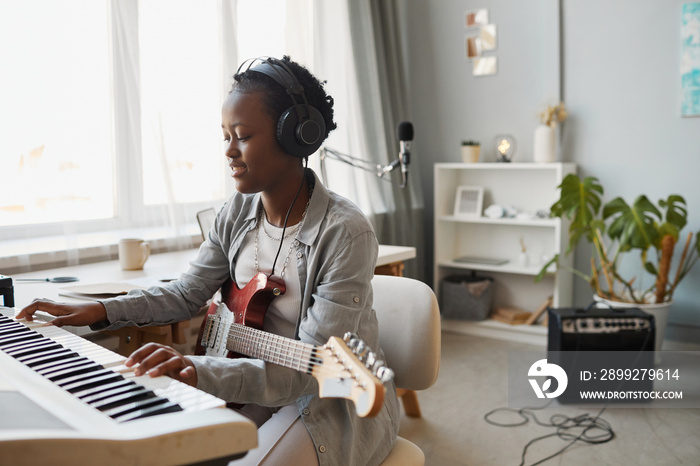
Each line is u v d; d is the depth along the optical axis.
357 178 3.67
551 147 3.74
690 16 3.46
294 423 1.18
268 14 3.10
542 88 3.91
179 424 0.67
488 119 4.14
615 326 2.80
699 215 3.55
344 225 1.23
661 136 3.62
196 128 2.72
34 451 0.59
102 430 0.65
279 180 1.28
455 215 4.08
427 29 4.32
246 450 0.71
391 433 1.29
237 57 2.86
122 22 2.43
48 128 2.21
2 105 2.10
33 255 2.14
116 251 2.39
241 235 1.40
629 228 3.16
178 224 2.62
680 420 2.61
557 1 3.79
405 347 1.44
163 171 2.56
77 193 2.31
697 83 3.47
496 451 2.33
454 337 3.89
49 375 0.83
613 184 3.78
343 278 1.21
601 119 3.78
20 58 2.13
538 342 3.73
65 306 1.29
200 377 1.00
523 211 4.05
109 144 2.44
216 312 1.37
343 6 3.55
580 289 3.93
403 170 2.38
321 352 0.97
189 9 2.67
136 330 1.64
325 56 3.49
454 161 4.30
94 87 2.38
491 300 4.20
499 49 4.05
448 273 4.33
